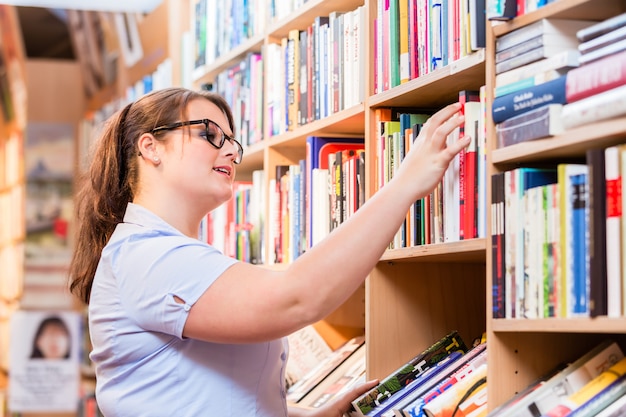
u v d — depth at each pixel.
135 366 1.78
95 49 5.69
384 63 2.20
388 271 2.25
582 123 1.43
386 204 1.65
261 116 3.04
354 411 2.13
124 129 1.97
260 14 3.08
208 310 1.66
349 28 2.40
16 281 6.40
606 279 1.39
